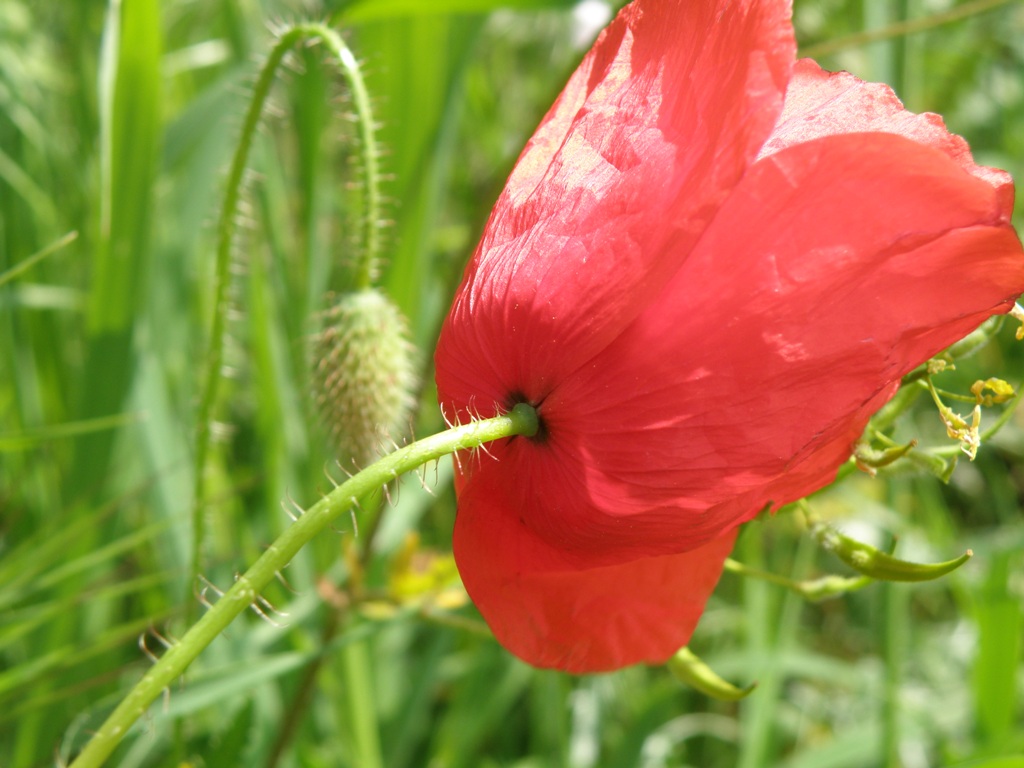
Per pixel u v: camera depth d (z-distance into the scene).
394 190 0.20
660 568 0.11
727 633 0.25
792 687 0.26
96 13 0.24
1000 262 0.09
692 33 0.10
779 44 0.09
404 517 0.20
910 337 0.09
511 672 0.21
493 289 0.10
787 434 0.10
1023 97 0.32
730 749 0.24
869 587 0.27
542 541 0.11
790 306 0.09
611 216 0.10
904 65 0.19
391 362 0.14
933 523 0.24
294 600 0.20
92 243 0.20
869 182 0.09
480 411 0.11
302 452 0.21
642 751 0.20
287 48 0.14
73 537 0.17
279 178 0.21
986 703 0.20
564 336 0.10
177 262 0.20
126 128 0.17
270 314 0.20
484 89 0.27
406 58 0.19
